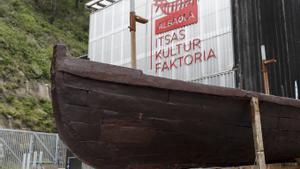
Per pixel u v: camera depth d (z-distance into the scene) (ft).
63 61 16.63
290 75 58.18
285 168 26.91
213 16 64.44
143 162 20.83
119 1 83.10
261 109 22.89
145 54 75.15
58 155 56.03
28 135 54.03
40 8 130.21
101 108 17.69
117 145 18.80
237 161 25.34
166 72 70.64
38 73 89.71
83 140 17.75
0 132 50.85
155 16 74.79
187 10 68.74
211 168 24.27
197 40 66.23
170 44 70.90
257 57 59.52
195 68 65.72
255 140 20.63
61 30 122.11
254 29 60.59
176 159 21.93
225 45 61.67
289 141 26.48
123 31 80.69
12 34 96.63
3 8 107.86
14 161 50.44
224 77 60.90
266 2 61.77
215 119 21.13
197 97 20.07
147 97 18.69
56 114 17.02
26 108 78.23
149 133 19.35
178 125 20.04
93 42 87.51
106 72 17.52
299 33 59.77
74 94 16.94
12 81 82.02
